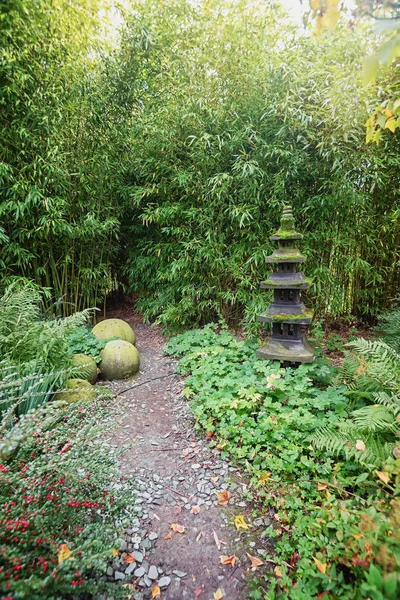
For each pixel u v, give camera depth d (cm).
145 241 425
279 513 147
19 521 98
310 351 252
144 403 261
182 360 300
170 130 332
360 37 247
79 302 407
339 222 346
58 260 369
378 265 379
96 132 340
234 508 161
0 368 175
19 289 260
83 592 108
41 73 282
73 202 350
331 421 186
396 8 109
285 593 120
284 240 253
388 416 163
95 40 319
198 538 146
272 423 188
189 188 348
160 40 328
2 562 91
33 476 112
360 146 303
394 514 109
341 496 147
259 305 339
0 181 278
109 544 113
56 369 222
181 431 224
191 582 128
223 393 226
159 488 175
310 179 330
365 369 210
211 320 412
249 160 312
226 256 362
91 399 236
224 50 307
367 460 147
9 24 238
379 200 358
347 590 107
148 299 445
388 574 91
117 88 338
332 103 264
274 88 291
